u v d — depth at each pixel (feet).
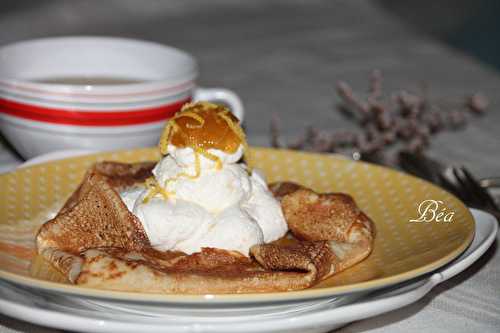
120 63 2.53
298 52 3.56
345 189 2.01
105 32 3.75
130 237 1.70
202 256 1.69
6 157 2.35
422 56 3.60
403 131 2.50
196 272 1.60
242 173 1.80
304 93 3.03
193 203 1.74
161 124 2.22
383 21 4.16
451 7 6.36
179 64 2.43
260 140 2.55
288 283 1.57
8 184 1.87
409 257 1.68
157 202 1.73
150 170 1.94
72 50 2.50
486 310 1.71
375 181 1.99
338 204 1.82
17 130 2.19
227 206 1.75
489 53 5.41
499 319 1.68
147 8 4.19
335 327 1.60
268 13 4.23
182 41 3.68
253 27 3.97
